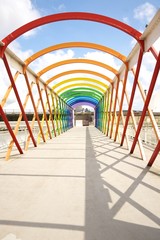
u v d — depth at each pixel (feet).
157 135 23.20
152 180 18.88
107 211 12.41
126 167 24.03
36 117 44.34
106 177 19.95
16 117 147.54
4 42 24.66
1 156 32.07
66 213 12.16
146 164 25.61
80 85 77.82
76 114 206.49
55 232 10.05
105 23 24.76
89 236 9.69
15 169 23.36
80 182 18.39
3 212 12.33
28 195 15.20
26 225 10.76
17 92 30.60
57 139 59.26
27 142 38.11
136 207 12.98
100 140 55.11
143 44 23.81
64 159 29.17
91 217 11.62
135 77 27.35
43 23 24.95
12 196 14.99
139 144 29.66
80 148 40.06
